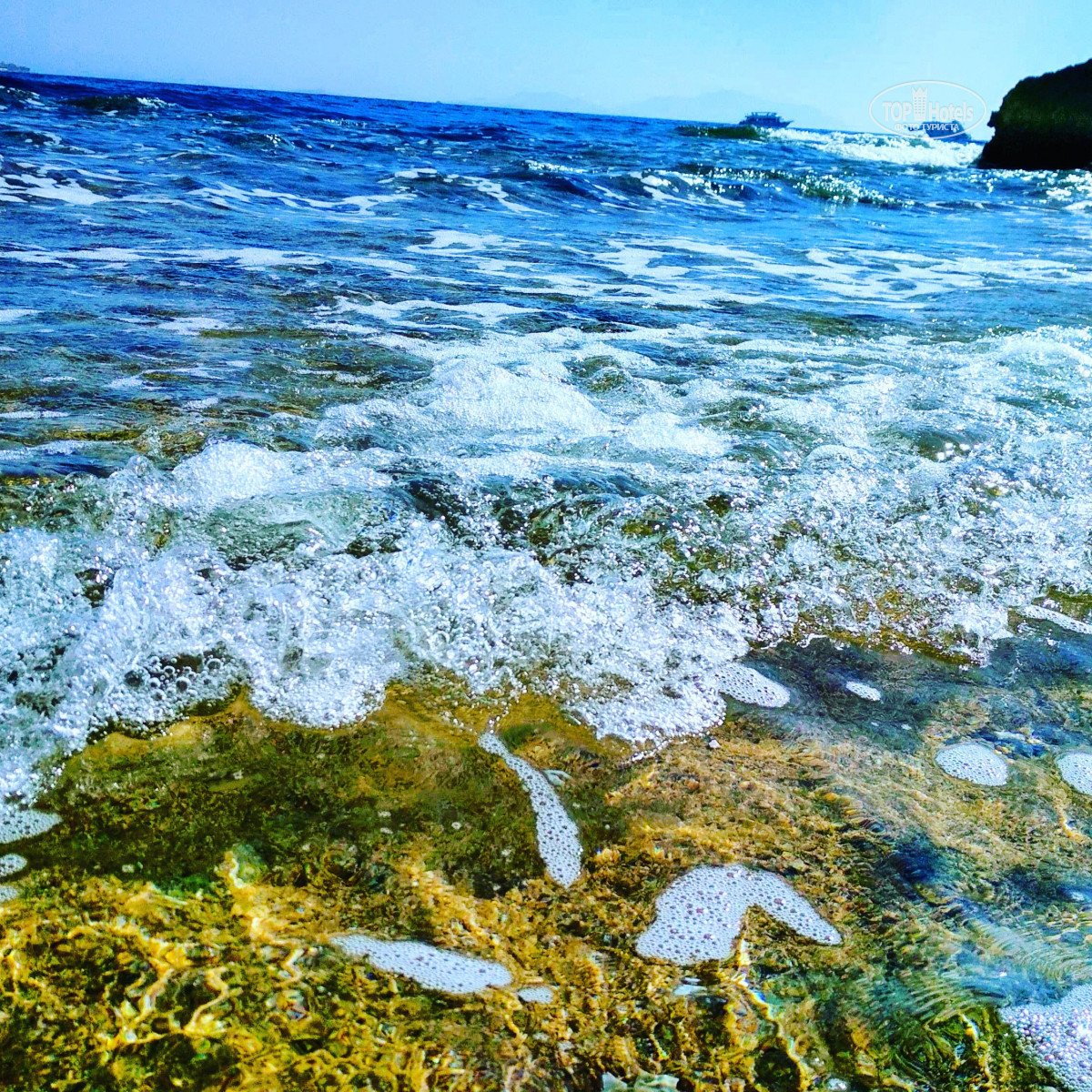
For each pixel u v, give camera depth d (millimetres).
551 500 2389
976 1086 1031
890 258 7824
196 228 6551
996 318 5230
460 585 1970
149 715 1564
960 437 3066
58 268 4871
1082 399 3594
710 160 15758
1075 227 11086
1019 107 19984
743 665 1876
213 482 2295
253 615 1809
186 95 22328
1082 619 2143
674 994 1122
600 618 1948
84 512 2066
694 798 1481
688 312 5039
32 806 1356
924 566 2283
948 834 1433
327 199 8711
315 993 1085
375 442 2740
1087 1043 1082
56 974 1086
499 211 9188
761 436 3031
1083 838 1445
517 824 1396
